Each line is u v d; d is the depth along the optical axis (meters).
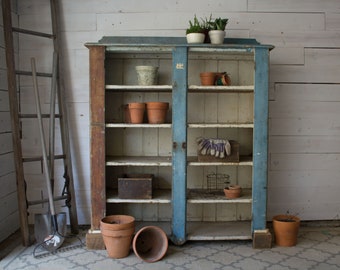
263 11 3.55
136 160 3.24
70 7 3.52
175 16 3.52
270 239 3.11
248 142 3.56
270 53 3.57
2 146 3.26
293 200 3.66
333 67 3.62
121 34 3.53
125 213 3.56
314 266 2.77
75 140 3.59
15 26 3.49
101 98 3.04
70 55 3.54
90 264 2.81
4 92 3.31
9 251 3.06
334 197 3.69
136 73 3.51
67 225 3.63
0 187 3.22
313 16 3.58
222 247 3.14
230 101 3.54
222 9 3.53
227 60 3.53
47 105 3.57
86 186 3.62
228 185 3.57
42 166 3.57
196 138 3.50
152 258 2.89
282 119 3.61
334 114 3.64
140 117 3.17
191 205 3.57
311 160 3.65
